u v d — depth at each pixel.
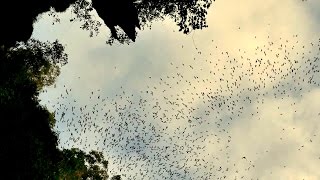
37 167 16.97
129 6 14.87
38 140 17.52
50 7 17.14
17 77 18.88
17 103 17.44
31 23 15.88
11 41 15.98
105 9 14.84
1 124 16.58
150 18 16.25
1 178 15.97
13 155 16.28
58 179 18.55
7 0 14.41
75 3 18.31
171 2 15.51
